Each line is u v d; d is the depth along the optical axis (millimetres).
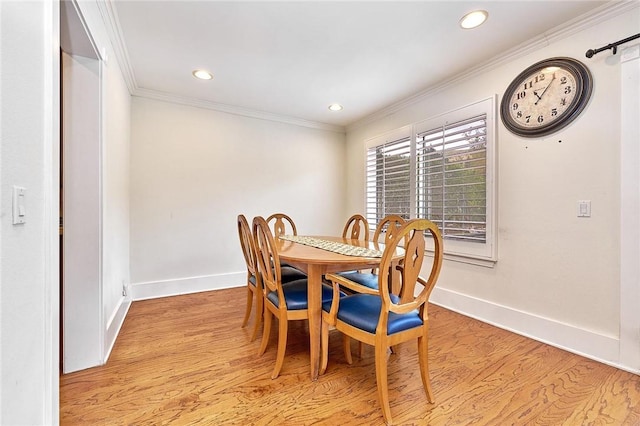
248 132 3822
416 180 3236
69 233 1735
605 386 1604
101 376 1685
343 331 1588
